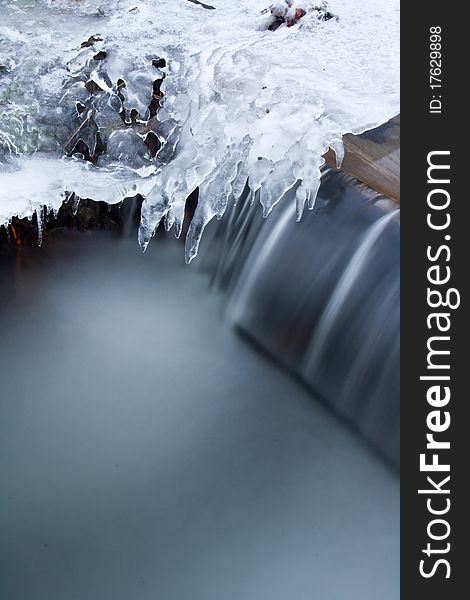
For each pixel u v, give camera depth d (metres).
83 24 5.28
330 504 3.48
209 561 3.24
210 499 3.51
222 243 4.79
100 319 4.54
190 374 4.18
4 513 3.43
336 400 3.95
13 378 4.14
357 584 3.14
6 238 4.96
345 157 4.16
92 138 4.97
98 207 5.01
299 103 4.21
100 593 3.12
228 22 5.18
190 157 4.59
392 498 3.49
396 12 5.02
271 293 4.38
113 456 3.71
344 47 4.68
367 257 3.92
